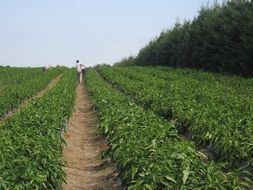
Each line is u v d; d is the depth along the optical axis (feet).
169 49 196.24
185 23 188.55
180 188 21.58
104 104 56.85
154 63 221.87
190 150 26.45
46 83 138.31
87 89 119.14
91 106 82.58
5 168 24.29
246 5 133.28
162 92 67.31
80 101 102.58
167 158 25.14
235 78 110.83
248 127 35.42
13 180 23.00
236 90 89.35
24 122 38.40
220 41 136.67
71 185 35.83
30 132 33.24
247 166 30.58
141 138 30.91
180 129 45.52
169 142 29.53
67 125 61.21
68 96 71.10
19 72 190.80
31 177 23.86
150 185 22.36
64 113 55.06
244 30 124.06
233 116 41.37
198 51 153.38
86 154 48.24
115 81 111.04
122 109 46.39
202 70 142.92
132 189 22.71
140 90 75.56
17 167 24.70
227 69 134.72
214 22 143.13
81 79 155.43
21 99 88.17
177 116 47.52
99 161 44.29
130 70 160.45
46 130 36.76
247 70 124.67
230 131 34.42
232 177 22.77
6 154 26.27
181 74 130.93
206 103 53.26
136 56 260.42
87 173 40.24
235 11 133.69
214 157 34.45
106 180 36.99
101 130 42.42
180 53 172.76
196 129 39.52
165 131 33.14
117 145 31.30
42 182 24.25
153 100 62.03
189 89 74.95
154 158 25.31
